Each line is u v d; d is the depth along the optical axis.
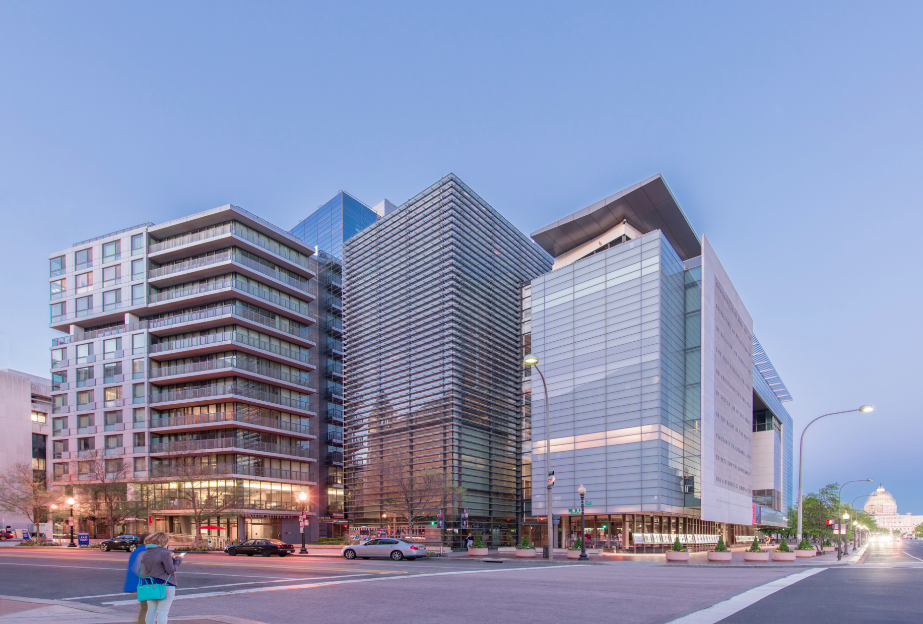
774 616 11.59
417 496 48.44
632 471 45.50
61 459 62.06
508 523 55.38
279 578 20.67
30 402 89.81
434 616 11.89
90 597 15.76
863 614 11.88
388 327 59.59
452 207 54.91
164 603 8.60
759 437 93.44
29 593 16.72
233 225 61.19
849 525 78.69
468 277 55.38
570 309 52.81
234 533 56.66
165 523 59.72
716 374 55.91
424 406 53.53
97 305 65.00
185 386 60.56
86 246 67.06
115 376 61.53
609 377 48.59
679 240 56.72
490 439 54.81
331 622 11.25
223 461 57.16
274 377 62.59
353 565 27.97
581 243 58.97
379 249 62.97
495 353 57.72
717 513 52.59
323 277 75.50
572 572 24.23
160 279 62.28
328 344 74.31
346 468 61.25
